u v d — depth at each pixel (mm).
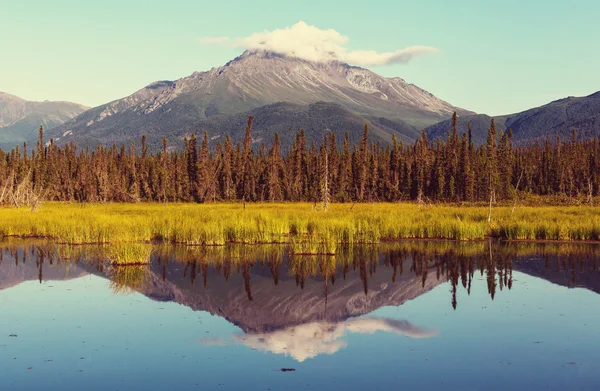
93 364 14625
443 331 17625
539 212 55000
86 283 24750
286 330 17828
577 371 14117
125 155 130000
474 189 96375
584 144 163000
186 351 15680
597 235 39406
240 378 13711
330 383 13352
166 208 67562
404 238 41031
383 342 16562
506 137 110750
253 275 26750
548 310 20172
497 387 13148
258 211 54406
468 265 29578
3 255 32312
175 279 25688
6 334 17141
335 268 28734
